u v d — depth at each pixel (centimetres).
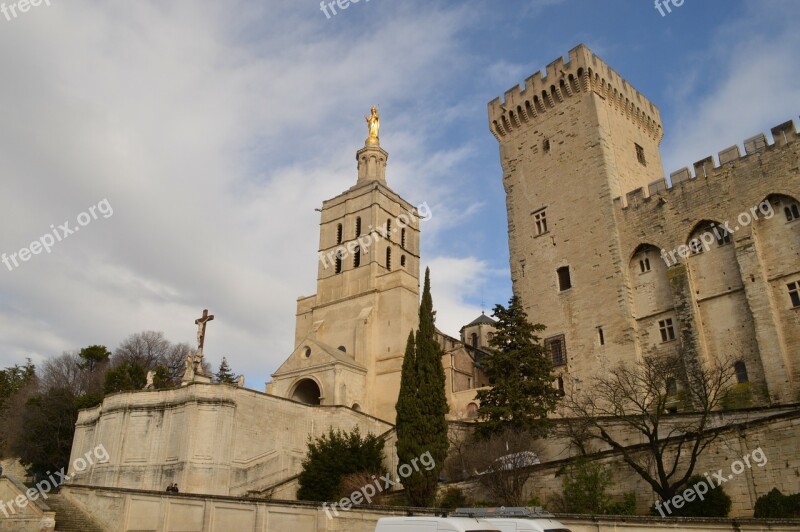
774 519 1845
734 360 3934
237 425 4234
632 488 2825
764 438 2481
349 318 6544
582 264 4916
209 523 2861
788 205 3891
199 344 4872
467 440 4125
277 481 4341
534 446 3606
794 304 3741
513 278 5403
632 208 4731
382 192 7131
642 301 4541
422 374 3706
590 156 5106
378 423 4988
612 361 4488
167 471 4109
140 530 3148
